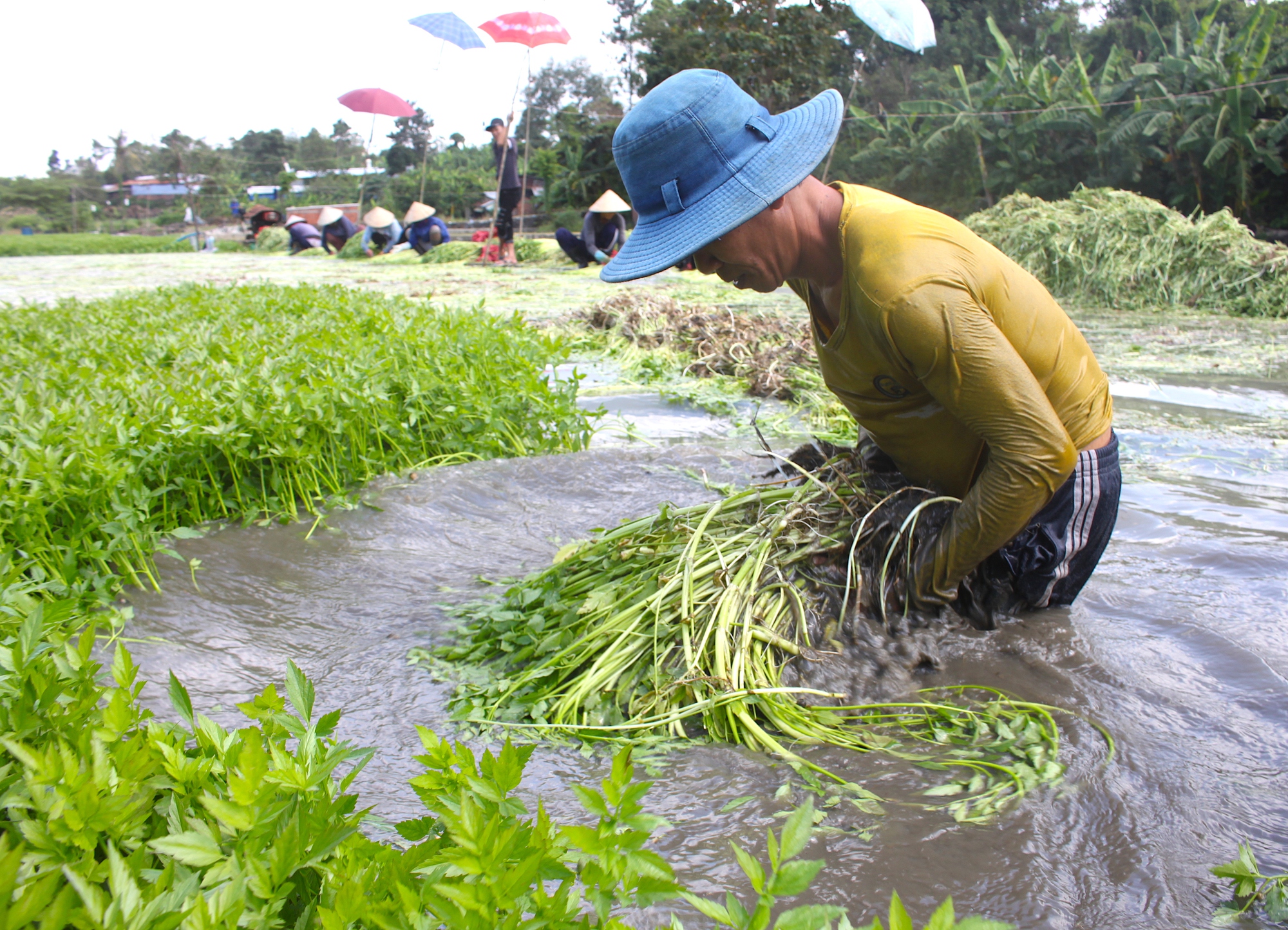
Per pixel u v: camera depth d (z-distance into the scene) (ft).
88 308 28.40
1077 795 6.45
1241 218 60.59
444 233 79.51
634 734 7.72
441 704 8.52
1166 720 7.50
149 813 4.19
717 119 7.62
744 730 7.56
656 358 26.66
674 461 16.25
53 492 10.94
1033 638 8.90
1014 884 5.57
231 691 8.93
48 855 3.73
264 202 210.59
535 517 13.82
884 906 5.41
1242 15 87.71
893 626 8.71
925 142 72.38
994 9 98.07
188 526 13.38
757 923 3.41
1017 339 8.01
